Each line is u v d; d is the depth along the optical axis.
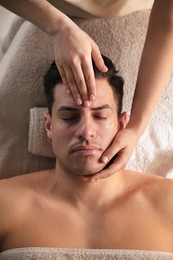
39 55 1.44
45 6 1.14
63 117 1.12
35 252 1.09
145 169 1.43
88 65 1.06
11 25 1.65
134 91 1.31
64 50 1.08
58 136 1.13
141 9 1.46
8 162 1.43
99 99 1.12
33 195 1.20
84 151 1.10
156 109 1.45
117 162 1.14
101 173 1.12
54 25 1.11
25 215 1.17
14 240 1.14
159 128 1.44
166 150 1.44
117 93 1.17
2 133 1.44
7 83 1.43
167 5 1.21
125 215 1.16
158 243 1.12
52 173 1.24
